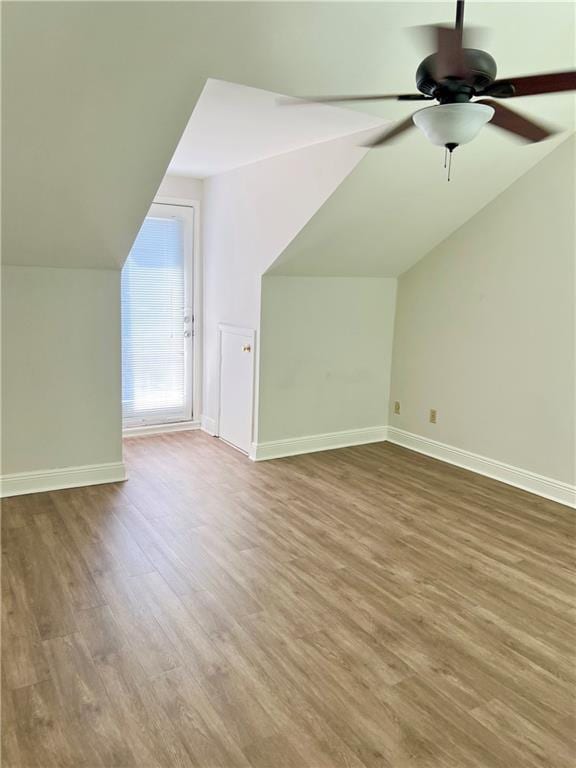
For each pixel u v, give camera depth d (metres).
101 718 1.94
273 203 4.19
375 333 5.12
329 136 3.52
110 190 3.06
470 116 1.90
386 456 4.90
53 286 3.70
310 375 4.83
